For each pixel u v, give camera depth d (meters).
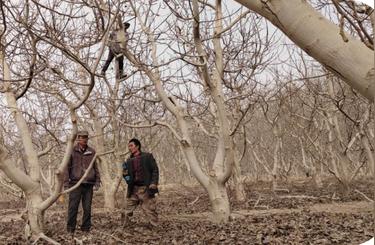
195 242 8.39
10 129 12.91
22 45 8.07
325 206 14.30
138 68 10.09
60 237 9.01
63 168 8.41
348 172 20.12
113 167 19.14
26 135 8.97
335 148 21.56
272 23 2.47
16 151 14.56
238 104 15.83
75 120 8.30
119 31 9.52
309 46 2.34
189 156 11.04
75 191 10.02
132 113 14.98
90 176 10.13
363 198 16.34
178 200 19.88
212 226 10.20
